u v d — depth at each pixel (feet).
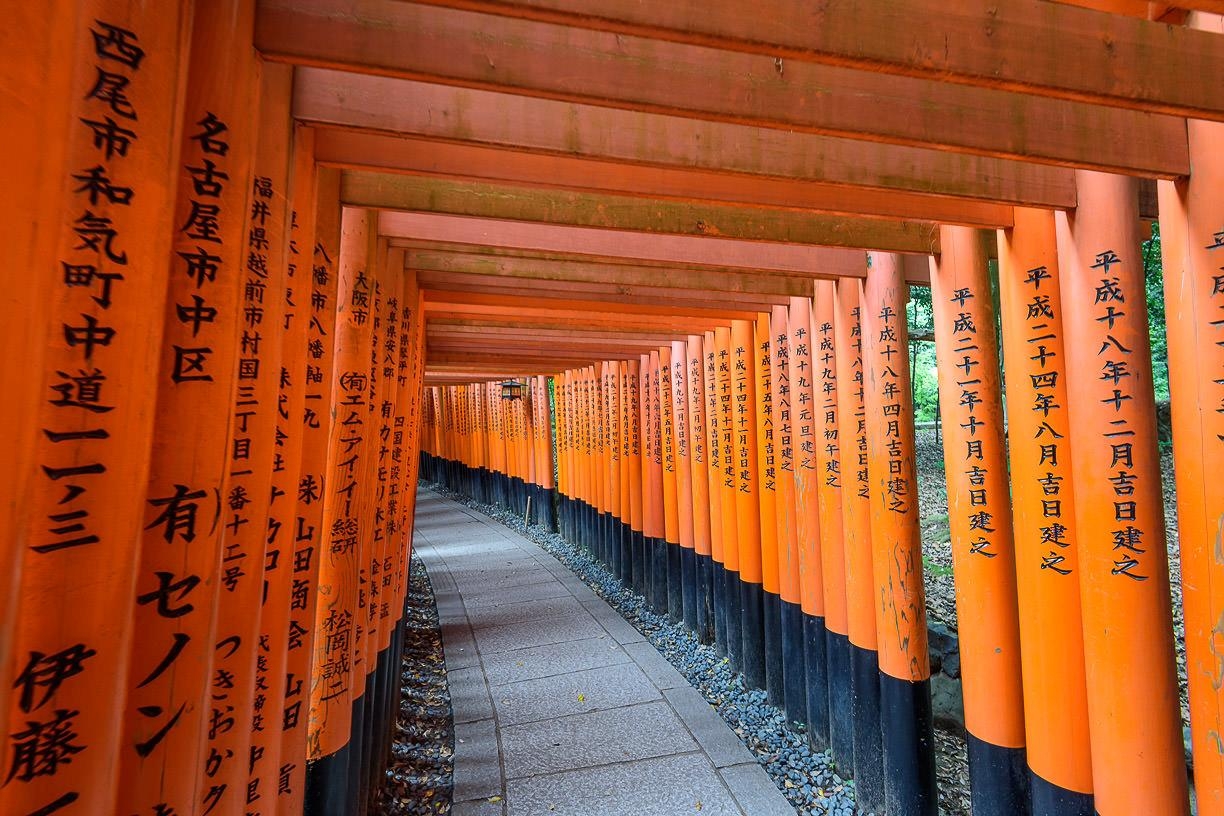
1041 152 6.00
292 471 6.30
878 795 11.87
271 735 6.15
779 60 5.39
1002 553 9.41
